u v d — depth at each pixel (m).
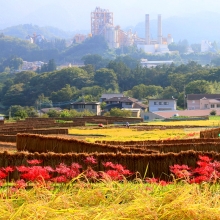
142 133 89.19
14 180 26.77
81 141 48.88
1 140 81.94
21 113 183.88
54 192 18.59
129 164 30.38
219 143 46.09
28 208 14.82
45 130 95.00
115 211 14.90
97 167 30.69
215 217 15.14
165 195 16.44
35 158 31.47
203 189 19.64
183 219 15.10
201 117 157.12
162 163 30.16
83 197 17.06
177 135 81.69
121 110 186.25
